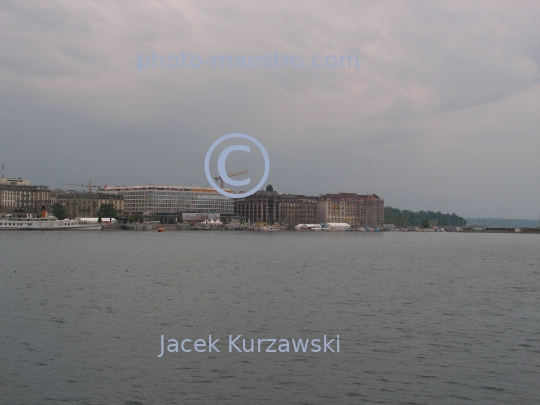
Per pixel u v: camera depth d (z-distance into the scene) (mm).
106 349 62500
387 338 68188
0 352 60719
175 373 55781
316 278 121812
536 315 81875
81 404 48719
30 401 49156
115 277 119438
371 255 197625
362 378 54906
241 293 98500
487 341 67188
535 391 51938
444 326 74375
